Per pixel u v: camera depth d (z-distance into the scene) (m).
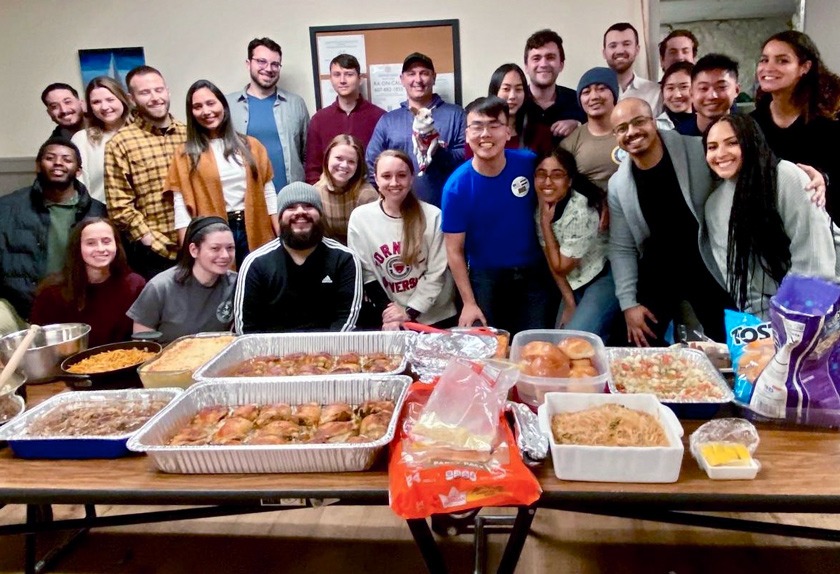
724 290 2.45
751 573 1.94
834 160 2.45
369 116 3.38
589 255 2.66
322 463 1.29
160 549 2.18
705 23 3.13
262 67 3.30
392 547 2.14
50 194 3.04
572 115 3.11
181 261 2.42
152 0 3.59
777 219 2.28
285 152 3.43
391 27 3.50
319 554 2.12
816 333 1.35
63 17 3.65
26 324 2.66
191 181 3.04
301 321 2.38
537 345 1.63
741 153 2.24
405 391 1.51
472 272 2.74
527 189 2.56
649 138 2.36
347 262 2.37
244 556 2.13
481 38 3.46
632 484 1.22
